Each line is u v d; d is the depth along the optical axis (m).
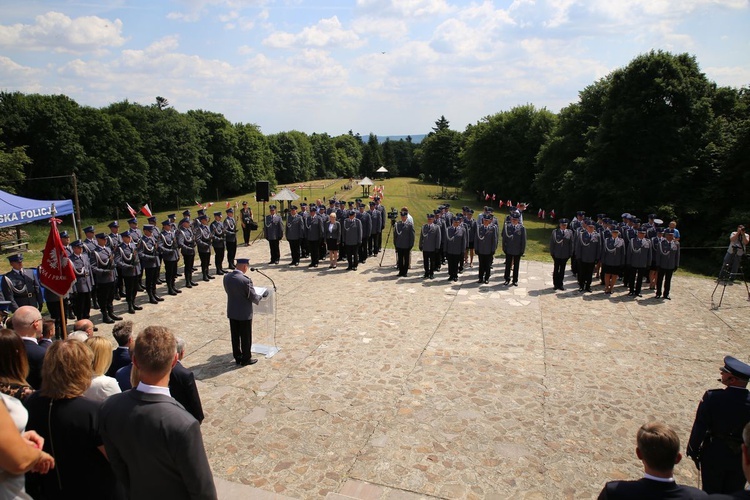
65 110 45.78
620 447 7.03
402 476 6.29
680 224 31.77
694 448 5.17
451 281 16.81
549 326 12.26
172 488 3.12
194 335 11.52
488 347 10.77
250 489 5.91
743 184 29.67
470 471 6.41
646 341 11.30
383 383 8.95
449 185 92.19
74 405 3.51
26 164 43.16
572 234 15.50
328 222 18.92
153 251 14.10
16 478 3.01
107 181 49.56
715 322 12.76
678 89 32.47
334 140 142.62
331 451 6.84
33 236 32.34
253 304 9.76
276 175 99.81
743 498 3.17
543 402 8.31
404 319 12.64
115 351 5.97
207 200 71.50
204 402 8.21
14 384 3.83
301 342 10.98
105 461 3.63
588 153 38.78
